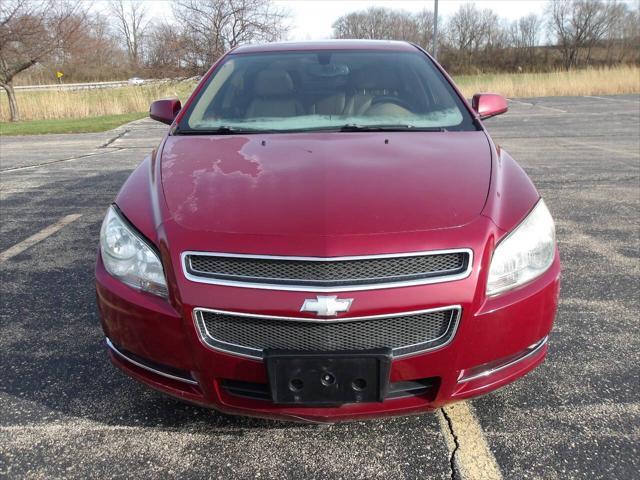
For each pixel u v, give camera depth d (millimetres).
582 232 4492
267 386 1832
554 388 2398
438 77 3172
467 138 2604
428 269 1793
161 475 1962
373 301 1735
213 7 20203
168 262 1866
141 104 18672
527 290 1933
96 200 5781
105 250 2092
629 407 2260
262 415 1906
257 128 2809
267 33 20672
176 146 2604
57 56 18422
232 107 2982
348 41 3559
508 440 2096
